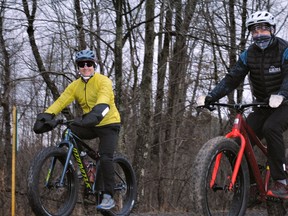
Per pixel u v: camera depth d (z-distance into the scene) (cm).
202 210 432
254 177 495
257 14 486
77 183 596
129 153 1368
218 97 515
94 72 605
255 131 513
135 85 1373
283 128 478
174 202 1366
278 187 488
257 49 498
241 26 1352
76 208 1019
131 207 691
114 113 609
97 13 1241
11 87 1248
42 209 552
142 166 1248
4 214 988
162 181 1413
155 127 1498
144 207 1229
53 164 570
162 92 1525
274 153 477
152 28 1257
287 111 479
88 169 610
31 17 1270
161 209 1240
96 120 552
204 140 1574
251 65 503
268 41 485
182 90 1600
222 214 544
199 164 437
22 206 1005
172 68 1602
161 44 1748
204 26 1282
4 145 1245
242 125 488
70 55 1360
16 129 811
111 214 653
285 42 488
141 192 1232
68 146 581
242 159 479
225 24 1352
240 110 492
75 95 614
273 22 484
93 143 1160
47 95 1518
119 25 1159
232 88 523
